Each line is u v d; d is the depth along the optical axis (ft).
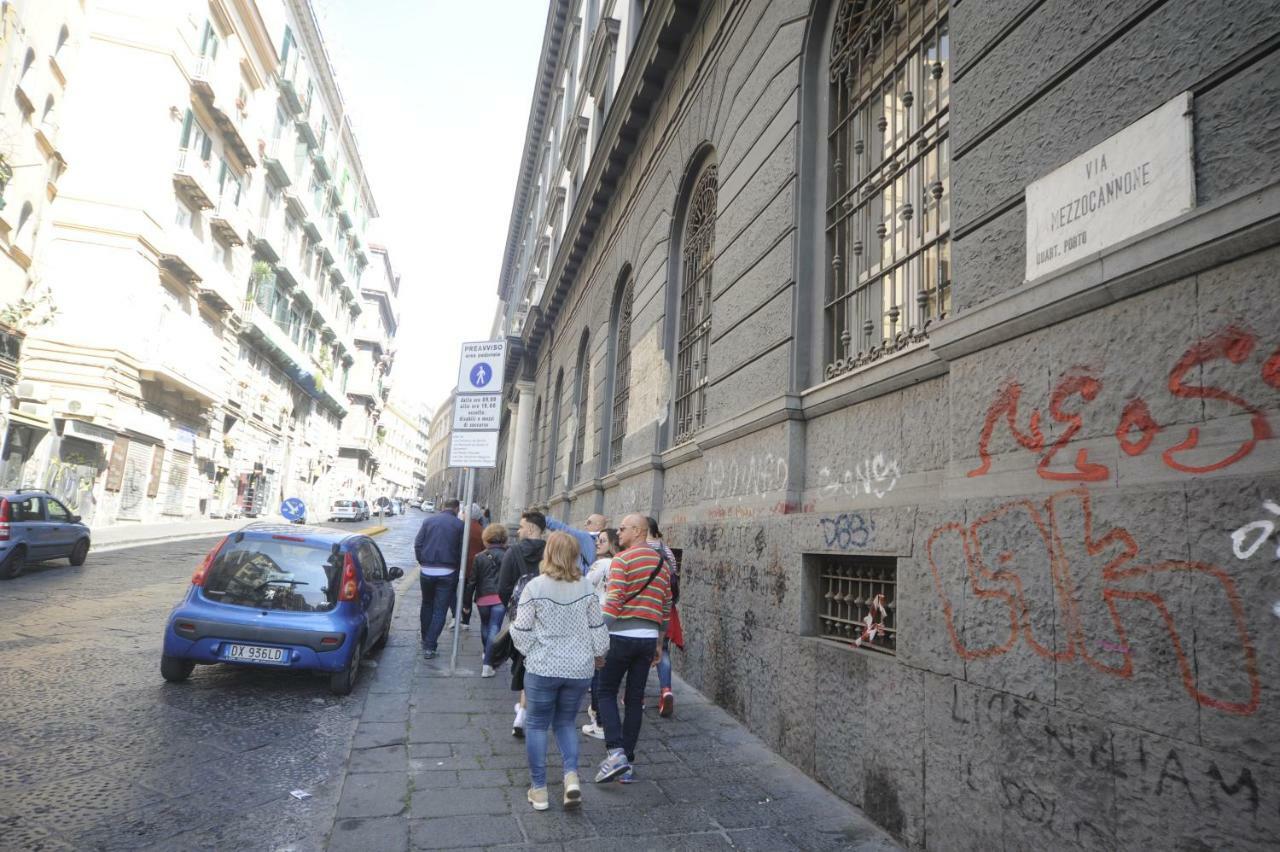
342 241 184.65
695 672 23.44
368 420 249.14
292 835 11.93
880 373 14.80
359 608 22.25
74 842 11.26
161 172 83.61
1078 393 9.80
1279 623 7.13
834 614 16.20
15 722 16.58
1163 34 9.15
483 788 14.28
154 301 85.10
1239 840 7.27
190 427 102.73
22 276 71.97
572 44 79.15
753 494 20.38
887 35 17.52
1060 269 10.10
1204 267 8.32
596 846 11.86
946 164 15.14
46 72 70.08
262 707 19.47
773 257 20.61
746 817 13.28
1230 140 8.20
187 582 43.98
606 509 40.70
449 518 28.32
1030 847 9.66
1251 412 7.71
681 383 30.78
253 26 106.42
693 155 29.89
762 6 23.41
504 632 17.88
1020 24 11.65
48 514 44.29
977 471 11.47
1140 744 8.34
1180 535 8.16
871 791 13.26
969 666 11.09
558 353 67.31
